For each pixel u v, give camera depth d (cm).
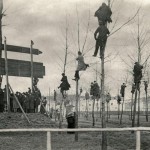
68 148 1535
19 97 2784
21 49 2355
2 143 1602
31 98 2792
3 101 2492
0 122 2153
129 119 5138
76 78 1947
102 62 1395
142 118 5369
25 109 2800
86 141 1866
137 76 2469
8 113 2298
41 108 2973
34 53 2423
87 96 5459
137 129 813
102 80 1394
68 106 2416
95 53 1408
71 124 2366
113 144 1920
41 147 1491
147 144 1978
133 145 1869
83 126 3278
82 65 1906
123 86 4009
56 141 1814
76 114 1923
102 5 1388
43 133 2120
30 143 1628
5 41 2244
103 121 1386
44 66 2473
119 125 3731
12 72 2308
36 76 2422
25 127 2161
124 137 2302
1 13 1906
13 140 1722
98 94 3484
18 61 2328
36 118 2423
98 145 1692
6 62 2248
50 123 2444
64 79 2452
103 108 1389
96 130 807
